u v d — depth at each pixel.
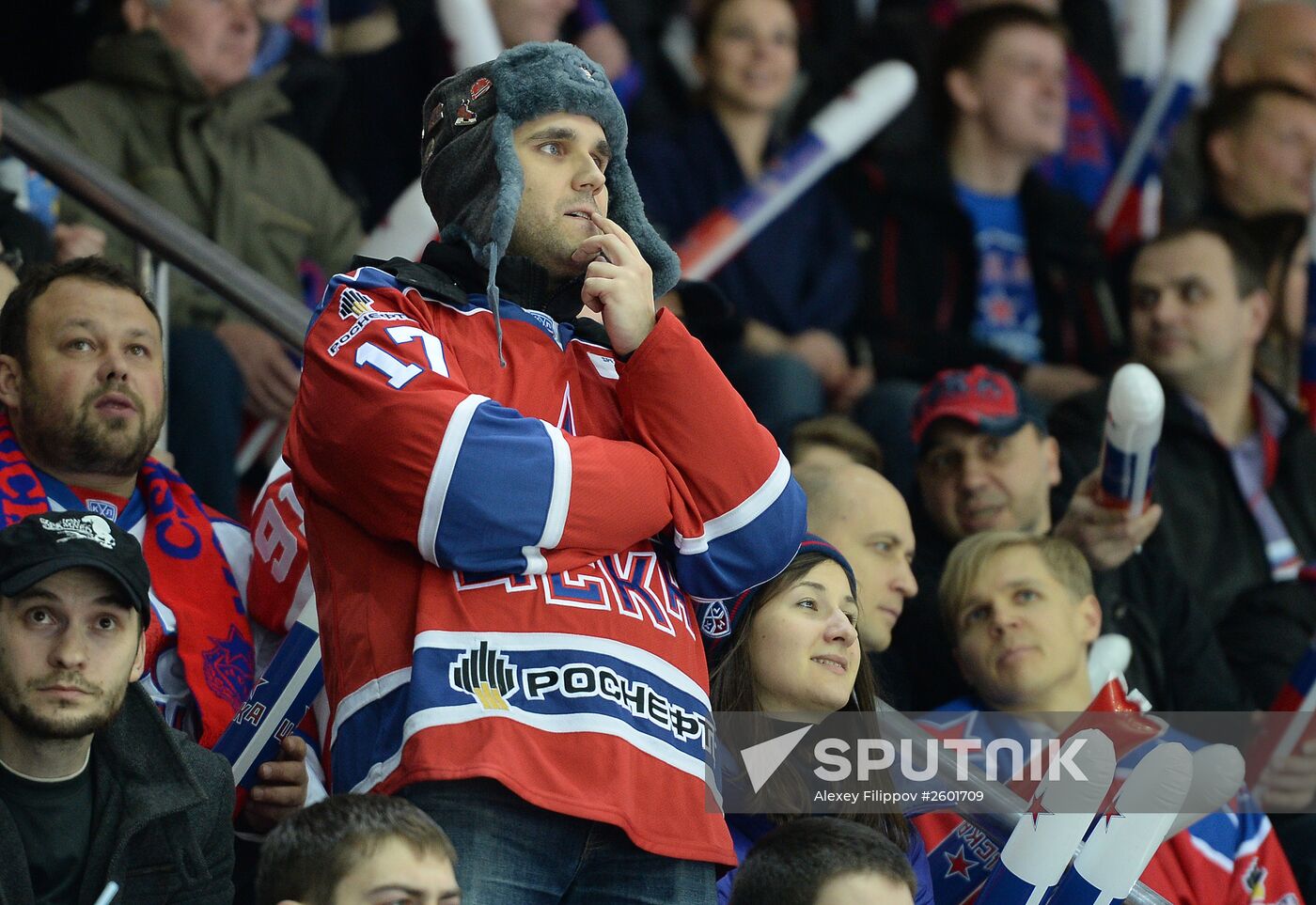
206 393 15.01
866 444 15.52
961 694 13.91
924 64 21.94
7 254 13.94
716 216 18.75
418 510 8.70
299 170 17.81
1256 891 12.92
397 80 19.59
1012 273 20.33
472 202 9.48
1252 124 22.23
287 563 11.54
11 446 11.59
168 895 9.50
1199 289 18.72
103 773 9.53
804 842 9.68
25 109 16.98
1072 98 23.19
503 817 8.52
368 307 9.16
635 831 8.48
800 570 10.88
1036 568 13.63
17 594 9.20
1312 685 14.64
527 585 8.80
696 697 9.00
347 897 8.23
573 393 9.38
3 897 8.96
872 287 19.94
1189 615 15.97
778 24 19.91
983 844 11.68
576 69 9.58
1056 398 19.47
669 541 9.29
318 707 10.67
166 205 16.95
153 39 17.06
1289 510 18.88
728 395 9.16
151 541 11.71
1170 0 25.84
